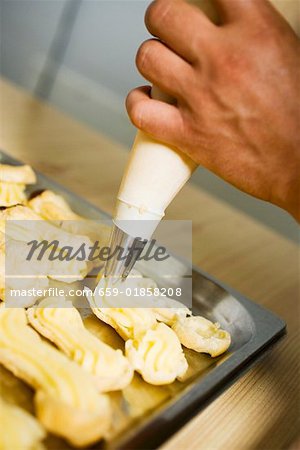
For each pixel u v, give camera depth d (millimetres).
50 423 405
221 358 576
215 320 655
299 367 622
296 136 423
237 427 488
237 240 963
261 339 597
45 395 426
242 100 412
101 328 580
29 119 1218
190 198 1088
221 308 667
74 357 497
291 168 440
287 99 411
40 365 463
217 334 598
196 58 411
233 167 450
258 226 1062
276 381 580
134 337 549
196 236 927
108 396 477
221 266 844
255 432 490
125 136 2303
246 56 401
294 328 714
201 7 425
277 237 1037
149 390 500
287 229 1735
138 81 2311
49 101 2537
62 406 405
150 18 424
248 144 433
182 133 436
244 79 405
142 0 2242
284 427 510
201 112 421
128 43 2324
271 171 447
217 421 487
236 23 401
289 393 566
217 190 1877
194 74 414
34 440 394
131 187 464
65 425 400
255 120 420
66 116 1326
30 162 995
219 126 426
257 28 399
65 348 512
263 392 552
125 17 2314
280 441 489
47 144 1113
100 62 2441
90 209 793
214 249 900
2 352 474
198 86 414
